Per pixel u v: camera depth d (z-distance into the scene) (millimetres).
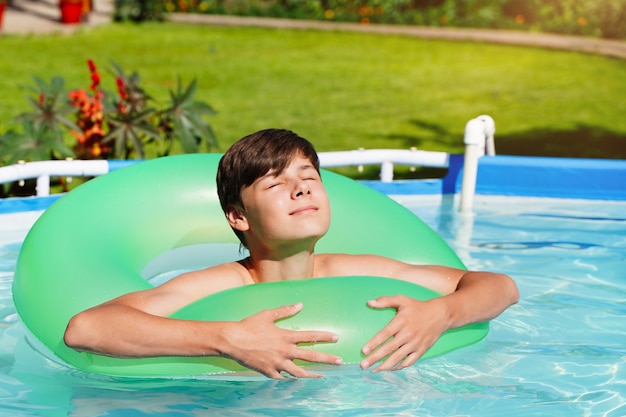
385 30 15117
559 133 8500
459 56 12789
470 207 4879
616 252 4133
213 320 2512
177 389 2512
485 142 5211
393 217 3449
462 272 2979
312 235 2539
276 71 11562
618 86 10680
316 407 2389
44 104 5641
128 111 5703
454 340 2754
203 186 3539
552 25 14828
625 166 4992
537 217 4746
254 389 2490
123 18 15383
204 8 16766
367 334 2521
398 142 8070
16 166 4395
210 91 10211
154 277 3594
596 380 2631
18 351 2869
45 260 3055
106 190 3420
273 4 17094
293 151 2555
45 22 14711
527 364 2738
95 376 2631
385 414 2355
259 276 2734
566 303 3398
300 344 2486
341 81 11023
